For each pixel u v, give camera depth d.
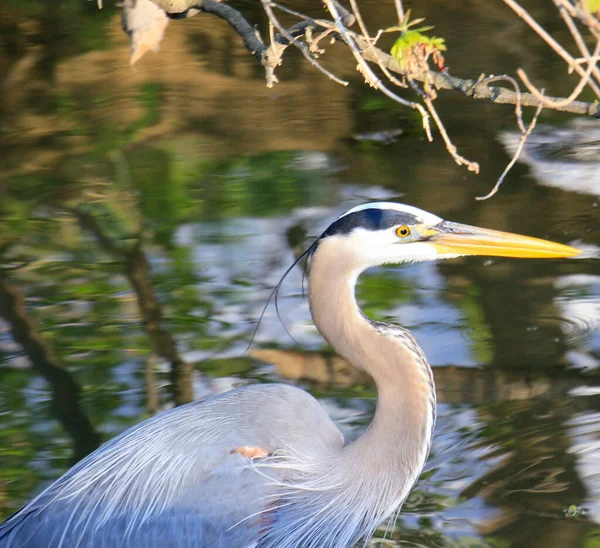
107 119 16.66
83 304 11.53
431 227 7.50
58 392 9.90
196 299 11.55
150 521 7.48
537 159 14.57
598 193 13.44
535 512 8.02
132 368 10.30
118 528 7.48
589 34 18.44
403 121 16.23
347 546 7.79
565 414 9.31
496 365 10.05
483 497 8.27
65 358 10.50
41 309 11.43
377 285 11.74
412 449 7.50
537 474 8.51
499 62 17.84
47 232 13.17
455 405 9.55
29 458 8.86
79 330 11.02
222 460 7.59
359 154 15.07
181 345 10.70
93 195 14.20
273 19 6.28
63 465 8.77
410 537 7.83
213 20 20.39
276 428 7.76
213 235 12.93
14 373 10.23
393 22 19.59
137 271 12.20
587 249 12.20
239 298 11.59
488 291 11.52
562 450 8.81
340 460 7.73
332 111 16.66
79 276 12.12
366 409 9.51
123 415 9.48
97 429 9.23
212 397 8.15
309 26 6.39
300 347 10.67
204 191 14.12
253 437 7.69
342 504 7.68
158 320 11.16
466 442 9.00
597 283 11.57
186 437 7.71
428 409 7.50
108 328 11.04
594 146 14.85
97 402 9.68
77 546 7.46
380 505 7.62
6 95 17.67
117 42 19.44
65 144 15.80
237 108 16.92
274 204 13.63
